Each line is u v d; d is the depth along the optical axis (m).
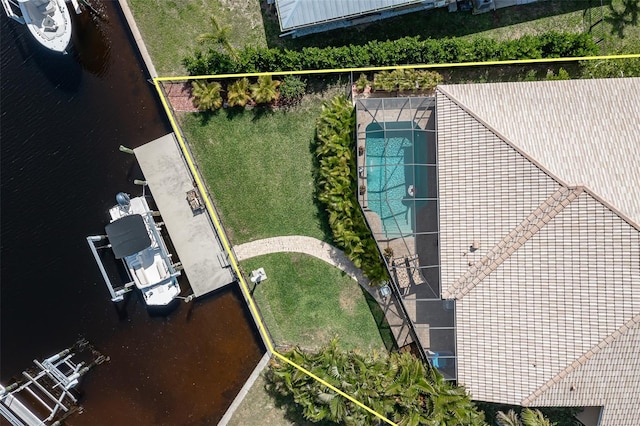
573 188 20.73
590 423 24.08
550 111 22.33
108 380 28.17
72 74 27.53
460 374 23.11
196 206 26.69
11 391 28.05
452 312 25.42
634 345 20.67
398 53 24.81
